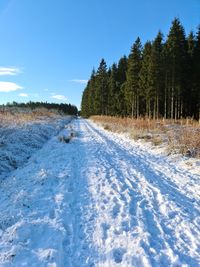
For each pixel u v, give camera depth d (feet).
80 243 17.12
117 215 21.62
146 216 21.74
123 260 15.34
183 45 144.15
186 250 16.76
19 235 17.30
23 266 14.29
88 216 21.26
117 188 28.63
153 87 142.31
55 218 20.48
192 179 33.63
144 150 55.47
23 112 115.03
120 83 224.74
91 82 284.41
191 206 24.40
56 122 121.90
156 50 146.92
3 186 28.17
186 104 160.66
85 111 343.05
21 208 21.94
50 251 15.66
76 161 42.11
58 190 27.12
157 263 15.11
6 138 47.96
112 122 123.95
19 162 40.47
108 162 42.04
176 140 52.80
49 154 47.80
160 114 167.12
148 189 28.66
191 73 146.10
